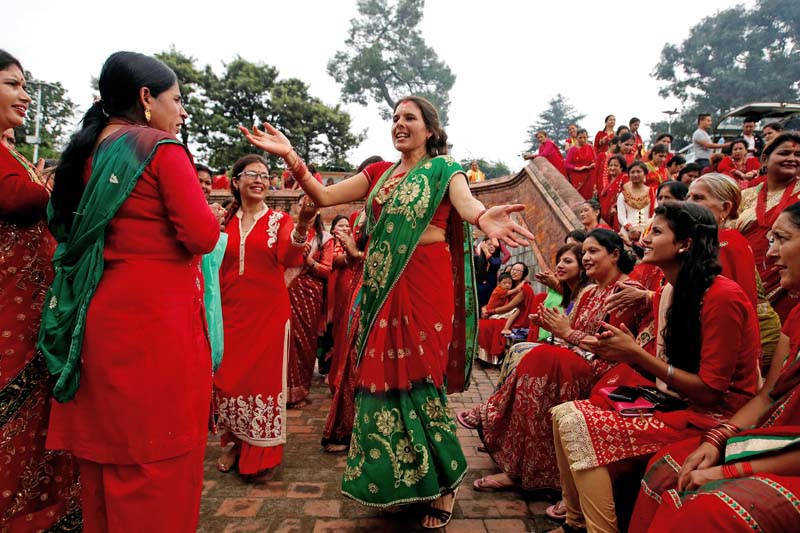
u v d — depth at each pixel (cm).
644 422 211
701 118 1052
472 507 270
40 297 195
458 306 283
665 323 221
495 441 301
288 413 427
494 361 594
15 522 188
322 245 465
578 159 1037
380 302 252
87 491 168
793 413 159
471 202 230
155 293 165
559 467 237
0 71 186
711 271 203
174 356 166
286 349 322
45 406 196
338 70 4116
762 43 2966
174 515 167
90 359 160
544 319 247
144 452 161
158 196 167
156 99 180
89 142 172
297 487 290
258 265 320
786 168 329
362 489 241
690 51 3167
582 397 271
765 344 276
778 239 181
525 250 891
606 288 288
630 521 204
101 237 162
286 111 2752
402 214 251
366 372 251
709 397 200
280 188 1677
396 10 4066
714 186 283
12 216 186
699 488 152
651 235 215
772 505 134
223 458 317
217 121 2612
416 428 244
